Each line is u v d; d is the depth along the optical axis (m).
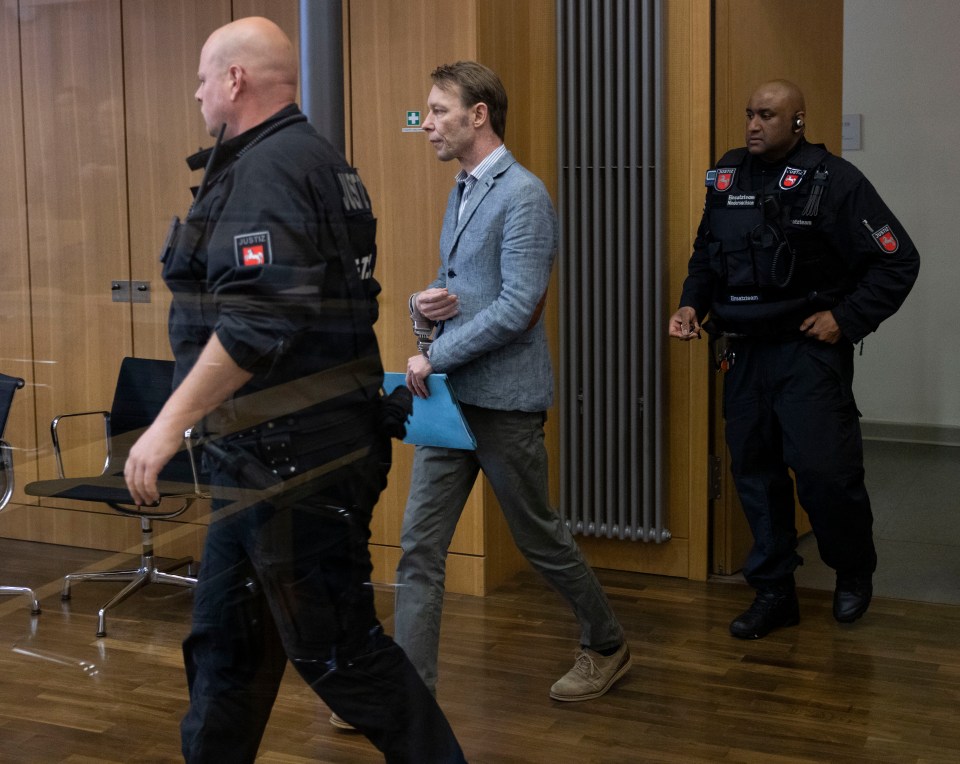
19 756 1.09
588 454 3.75
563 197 3.69
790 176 3.00
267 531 1.30
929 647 3.05
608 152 3.58
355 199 1.42
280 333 1.28
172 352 1.18
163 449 1.17
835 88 4.18
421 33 3.20
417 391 2.27
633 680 2.76
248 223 1.25
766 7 3.66
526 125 3.65
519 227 2.37
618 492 3.74
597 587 2.64
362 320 1.46
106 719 1.14
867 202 2.96
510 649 2.89
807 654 2.99
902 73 5.75
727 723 2.50
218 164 1.23
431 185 3.20
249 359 1.25
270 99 1.29
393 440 1.58
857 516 3.12
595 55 3.56
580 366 3.76
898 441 5.95
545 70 3.67
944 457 5.59
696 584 3.65
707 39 3.49
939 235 5.76
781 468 3.20
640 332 3.66
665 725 2.48
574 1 3.59
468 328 2.35
